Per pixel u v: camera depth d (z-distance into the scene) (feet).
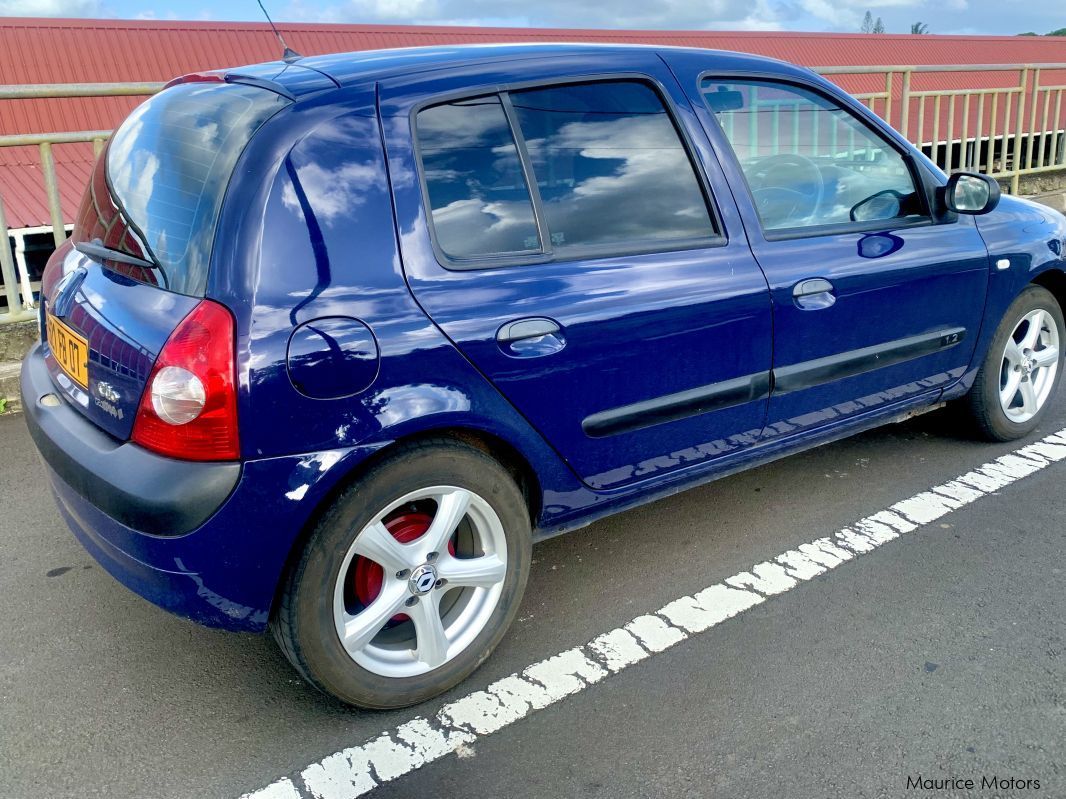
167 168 7.82
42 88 15.60
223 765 7.48
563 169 8.68
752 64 10.42
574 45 9.30
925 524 11.32
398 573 7.75
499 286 8.00
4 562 10.78
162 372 6.80
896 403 11.82
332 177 7.33
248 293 6.81
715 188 9.62
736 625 9.31
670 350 9.07
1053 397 14.78
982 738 7.53
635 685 8.40
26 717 8.07
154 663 8.88
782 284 9.82
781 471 13.09
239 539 6.94
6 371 15.80
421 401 7.47
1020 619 9.25
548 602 9.87
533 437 8.34
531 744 7.65
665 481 9.78
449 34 53.83
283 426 6.88
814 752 7.43
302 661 7.45
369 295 7.30
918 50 69.05
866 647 8.85
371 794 7.14
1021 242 12.48
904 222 11.34
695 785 7.11
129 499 6.88
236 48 49.37
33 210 34.22
